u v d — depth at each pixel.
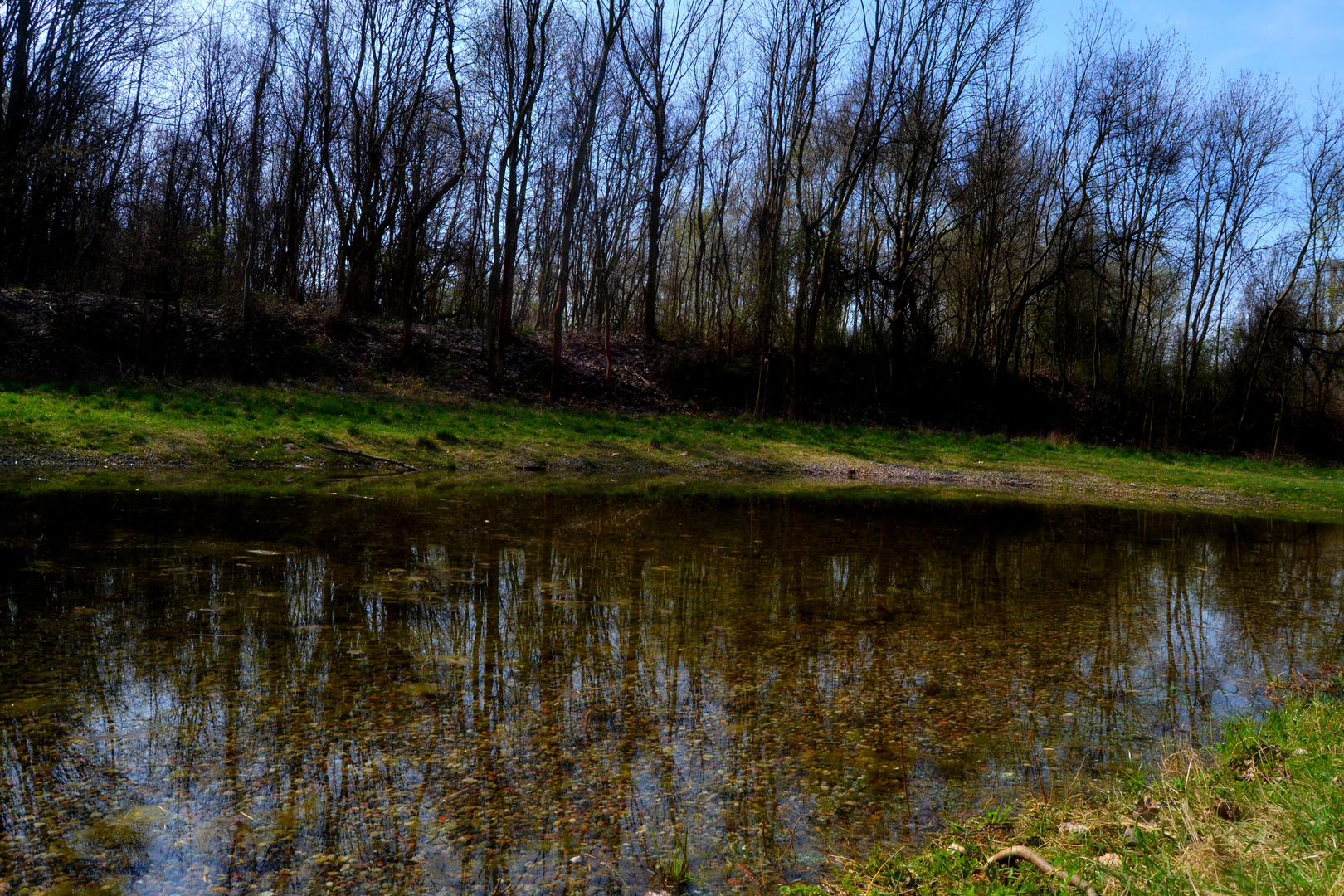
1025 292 31.80
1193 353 33.59
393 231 27.64
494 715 4.38
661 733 4.26
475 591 6.96
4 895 2.70
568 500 13.36
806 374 29.75
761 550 9.60
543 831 3.27
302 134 26.12
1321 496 20.59
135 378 18.72
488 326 24.69
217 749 3.83
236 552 7.89
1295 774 3.53
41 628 5.38
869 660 5.59
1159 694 5.12
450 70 22.50
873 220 30.89
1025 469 23.30
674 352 29.28
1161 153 31.45
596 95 23.83
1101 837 3.16
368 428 18.30
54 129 23.38
